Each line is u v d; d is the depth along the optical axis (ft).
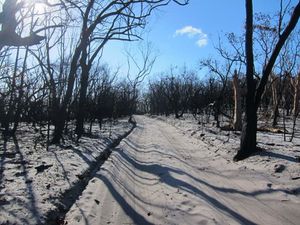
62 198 25.98
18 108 54.80
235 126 81.15
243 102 105.81
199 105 185.16
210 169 41.11
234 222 23.38
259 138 57.52
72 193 28.22
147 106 397.80
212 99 157.07
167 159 48.96
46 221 21.18
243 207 26.63
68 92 55.06
